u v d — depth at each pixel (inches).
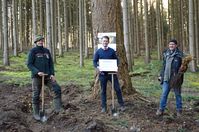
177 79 382.6
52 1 1240.2
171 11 1600.6
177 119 365.7
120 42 425.4
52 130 328.8
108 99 415.5
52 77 360.5
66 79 751.1
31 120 359.3
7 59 1061.1
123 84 426.9
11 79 725.9
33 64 354.0
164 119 359.6
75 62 1300.4
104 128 322.0
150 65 1010.7
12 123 327.9
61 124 339.0
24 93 559.8
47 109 407.8
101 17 423.8
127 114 370.6
